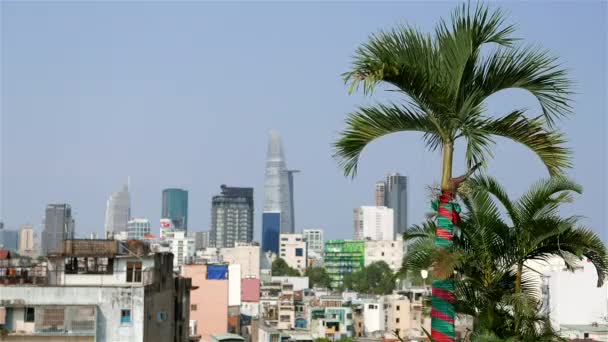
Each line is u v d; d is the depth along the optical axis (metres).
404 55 14.55
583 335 67.62
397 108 14.82
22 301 40.25
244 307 153.50
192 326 97.25
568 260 17.25
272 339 108.06
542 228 16.34
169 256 50.53
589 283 75.38
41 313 40.28
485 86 14.86
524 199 16.80
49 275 46.56
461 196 15.62
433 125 14.95
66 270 46.81
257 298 157.12
